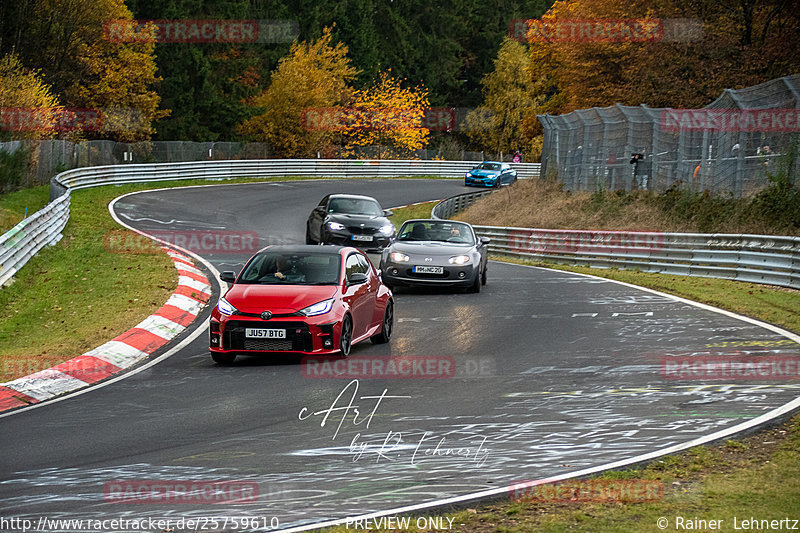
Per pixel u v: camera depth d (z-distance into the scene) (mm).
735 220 77312
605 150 107312
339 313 34844
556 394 28656
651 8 123688
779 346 36312
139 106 172125
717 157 84188
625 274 69250
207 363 34906
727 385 29344
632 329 41719
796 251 57438
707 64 116188
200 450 22516
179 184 141250
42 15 151125
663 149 96062
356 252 39625
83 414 26828
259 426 24938
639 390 28969
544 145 131875
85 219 87562
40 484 19828
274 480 19906
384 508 17797
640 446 22359
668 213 88500
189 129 198125
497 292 57031
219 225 97875
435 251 55531
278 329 33812
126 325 41656
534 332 41250
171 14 198875
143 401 28406
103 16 161500
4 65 122688
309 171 179375
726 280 63219
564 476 19703
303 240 90125
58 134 142500
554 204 111500
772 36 110062
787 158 76375
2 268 53000
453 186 179500
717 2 117375
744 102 79000
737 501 17594
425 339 39906
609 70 135375
